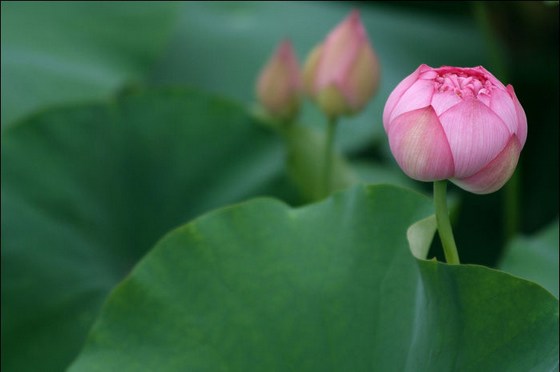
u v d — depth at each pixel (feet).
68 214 7.31
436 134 5.80
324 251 6.28
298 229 6.30
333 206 6.33
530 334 5.90
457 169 5.83
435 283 5.92
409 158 5.85
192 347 6.22
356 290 6.23
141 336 6.24
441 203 5.92
